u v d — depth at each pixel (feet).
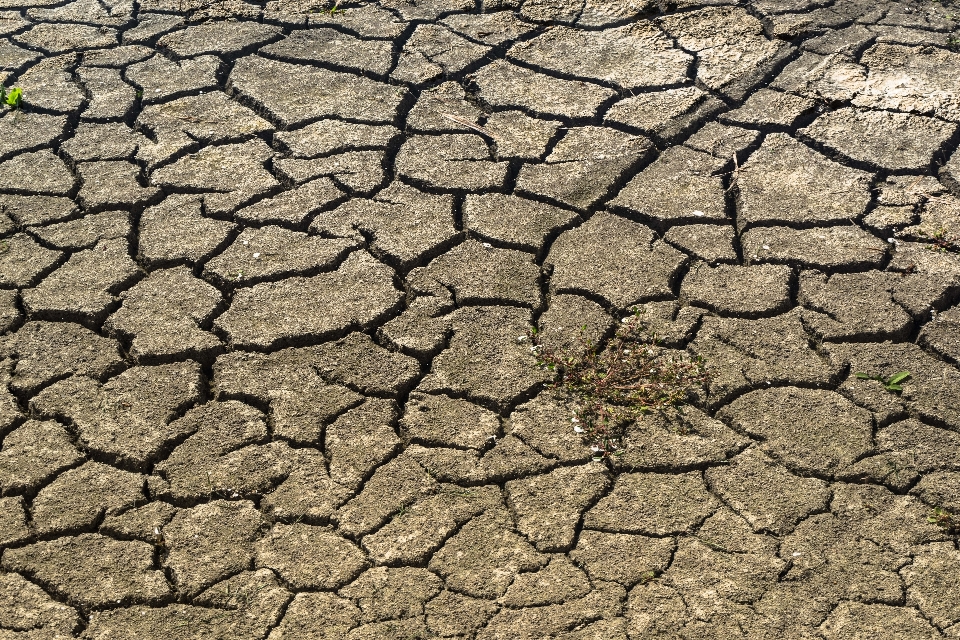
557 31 18.52
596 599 9.33
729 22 18.40
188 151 15.71
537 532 9.95
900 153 14.92
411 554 9.76
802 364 11.71
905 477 10.33
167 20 19.44
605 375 11.56
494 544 9.86
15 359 12.04
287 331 12.35
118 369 11.92
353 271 13.34
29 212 14.44
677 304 12.64
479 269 13.30
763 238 13.61
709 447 10.74
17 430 11.10
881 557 9.58
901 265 13.04
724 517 10.03
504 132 15.92
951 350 11.80
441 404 11.39
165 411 11.29
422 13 19.33
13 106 16.72
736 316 12.46
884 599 9.21
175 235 14.01
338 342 12.25
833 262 13.14
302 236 13.97
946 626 8.96
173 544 9.89
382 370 11.84
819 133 15.44
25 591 9.50
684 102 16.31
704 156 15.21
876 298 12.58
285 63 17.89
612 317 12.51
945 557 9.54
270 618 9.22
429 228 14.01
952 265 12.98
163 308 12.76
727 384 11.46
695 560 9.64
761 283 12.89
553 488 10.37
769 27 18.20
